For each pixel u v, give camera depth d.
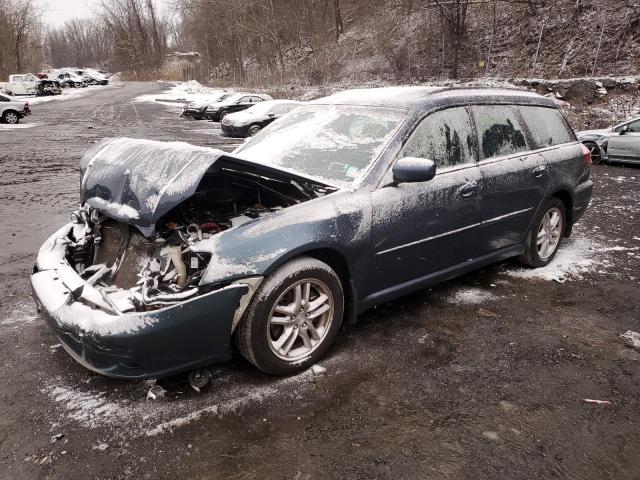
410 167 3.04
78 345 2.48
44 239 5.74
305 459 2.28
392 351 3.21
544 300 4.01
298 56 40.56
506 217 4.06
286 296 2.89
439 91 3.79
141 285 2.65
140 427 2.48
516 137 4.24
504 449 2.35
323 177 3.35
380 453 2.32
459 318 3.68
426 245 3.48
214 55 54.34
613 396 2.77
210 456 2.29
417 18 29.11
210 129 20.12
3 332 3.45
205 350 2.59
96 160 3.20
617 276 4.55
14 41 60.00
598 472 2.22
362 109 3.78
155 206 2.57
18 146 14.18
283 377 2.91
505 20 25.67
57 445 2.36
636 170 10.78
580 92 18.25
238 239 2.65
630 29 20.27
